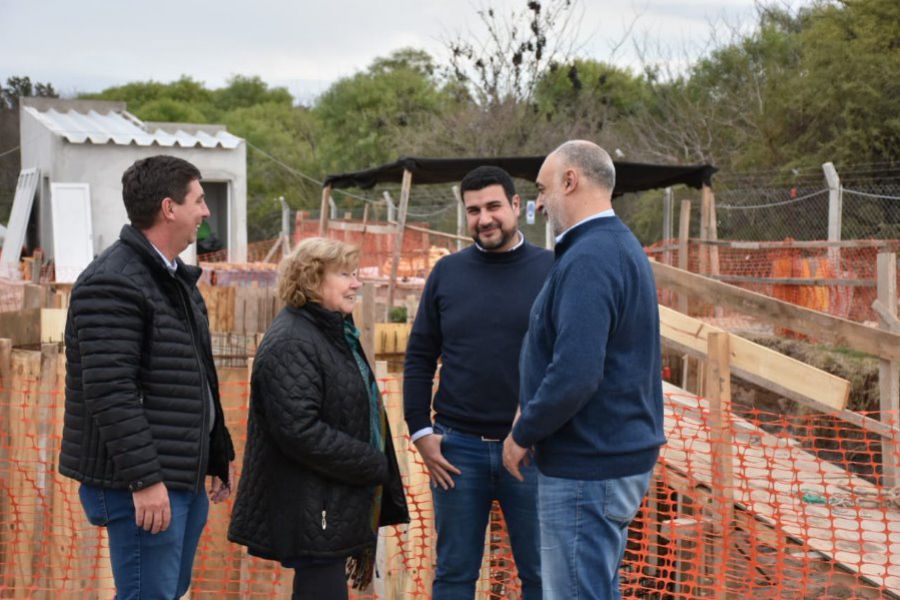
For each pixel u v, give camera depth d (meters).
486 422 3.77
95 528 4.39
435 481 3.87
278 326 3.33
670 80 26.78
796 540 4.84
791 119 19.25
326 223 13.46
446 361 3.89
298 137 49.41
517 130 25.05
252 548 3.35
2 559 4.44
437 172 11.78
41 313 5.42
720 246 12.38
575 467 3.13
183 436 3.15
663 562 5.60
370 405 3.44
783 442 6.20
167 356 3.13
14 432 4.45
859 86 17.67
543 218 18.44
